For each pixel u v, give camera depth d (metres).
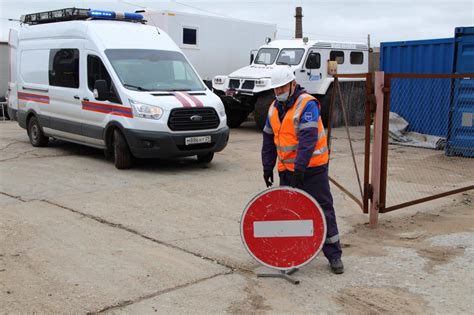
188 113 8.64
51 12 10.62
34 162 9.66
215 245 5.23
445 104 12.19
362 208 6.04
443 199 7.24
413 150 11.78
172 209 6.55
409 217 6.34
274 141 4.53
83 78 9.48
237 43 17.22
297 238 4.29
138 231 5.66
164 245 5.22
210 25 16.25
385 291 4.14
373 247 5.23
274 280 4.37
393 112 13.12
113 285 4.22
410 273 4.50
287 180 4.50
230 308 3.85
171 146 8.53
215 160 10.19
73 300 3.94
